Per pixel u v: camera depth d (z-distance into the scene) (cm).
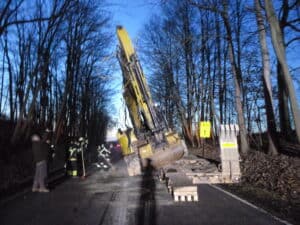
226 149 1422
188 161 1639
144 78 1575
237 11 2470
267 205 1090
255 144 2511
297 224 852
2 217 977
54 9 2269
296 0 1708
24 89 2656
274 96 2748
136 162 1531
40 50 2456
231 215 955
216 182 1411
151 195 1284
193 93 4116
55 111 3569
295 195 1200
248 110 2970
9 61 2641
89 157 3216
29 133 2562
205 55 3600
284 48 1675
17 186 1641
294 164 1504
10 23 1819
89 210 1054
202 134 2834
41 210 1070
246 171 1717
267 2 1526
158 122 1560
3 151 2030
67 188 1552
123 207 1086
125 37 1597
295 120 1510
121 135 1566
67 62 3372
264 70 2034
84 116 4544
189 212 997
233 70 2309
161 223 876
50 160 2430
